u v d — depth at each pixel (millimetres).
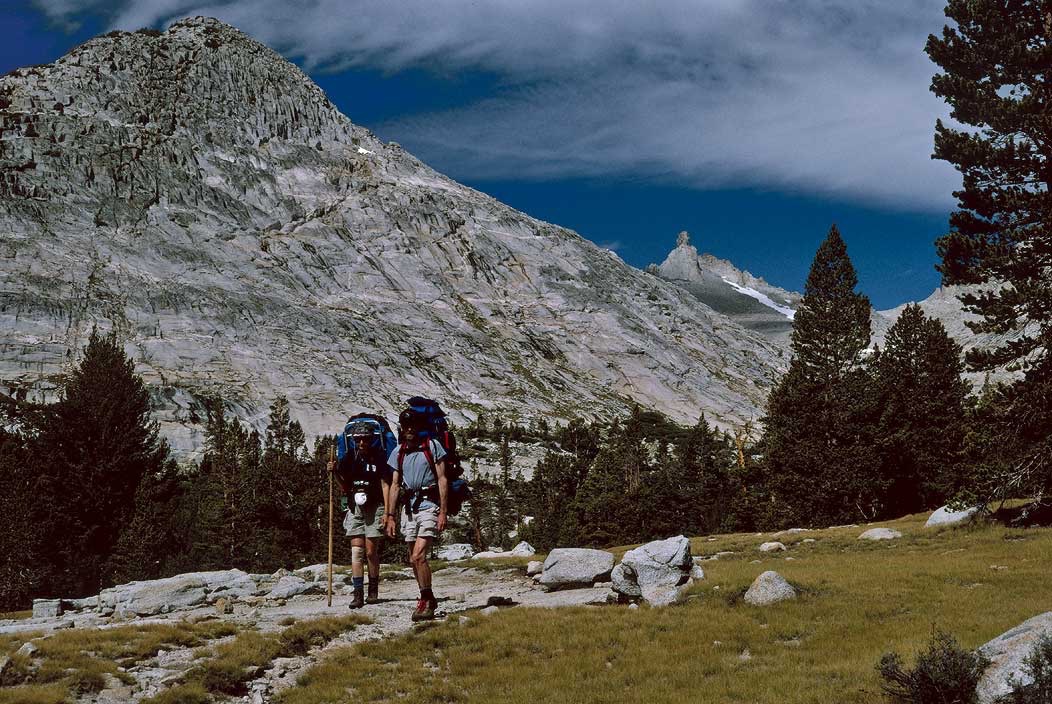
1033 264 36500
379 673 11719
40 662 11422
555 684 11234
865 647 12586
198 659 11984
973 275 38000
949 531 32125
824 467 68188
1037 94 36625
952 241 38094
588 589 19953
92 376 77500
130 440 75188
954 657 9578
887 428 69938
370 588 16234
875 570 20312
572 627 14117
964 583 18266
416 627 14000
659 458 160250
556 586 20469
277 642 12812
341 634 13805
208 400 185750
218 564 69312
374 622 14617
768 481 74312
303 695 10789
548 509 107188
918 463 67188
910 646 11992
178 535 73875
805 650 12812
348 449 15156
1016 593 16375
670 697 10617
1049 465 32344
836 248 77062
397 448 13789
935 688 9406
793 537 35625
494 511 127938
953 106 39531
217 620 15234
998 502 37875
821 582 18047
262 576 23328
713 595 16547
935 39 39625
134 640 12875
